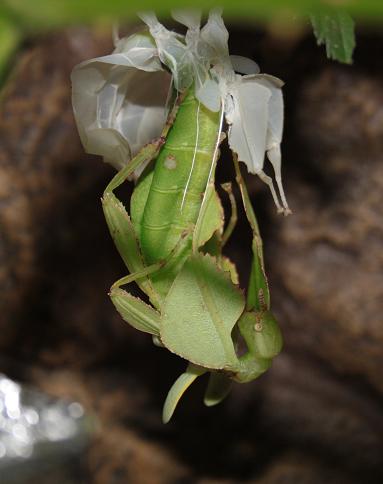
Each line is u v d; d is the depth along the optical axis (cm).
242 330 27
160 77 27
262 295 26
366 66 43
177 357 58
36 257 52
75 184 49
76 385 61
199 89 26
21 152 48
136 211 27
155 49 26
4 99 47
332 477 59
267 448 60
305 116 46
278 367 57
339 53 25
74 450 62
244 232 49
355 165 46
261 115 26
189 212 26
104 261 52
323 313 51
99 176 48
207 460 59
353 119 45
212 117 26
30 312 55
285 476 58
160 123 28
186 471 58
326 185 47
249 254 50
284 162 47
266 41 43
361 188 47
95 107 27
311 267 50
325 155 46
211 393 28
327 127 45
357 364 54
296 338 54
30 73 47
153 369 59
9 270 52
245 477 58
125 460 59
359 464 59
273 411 59
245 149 26
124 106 28
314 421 59
